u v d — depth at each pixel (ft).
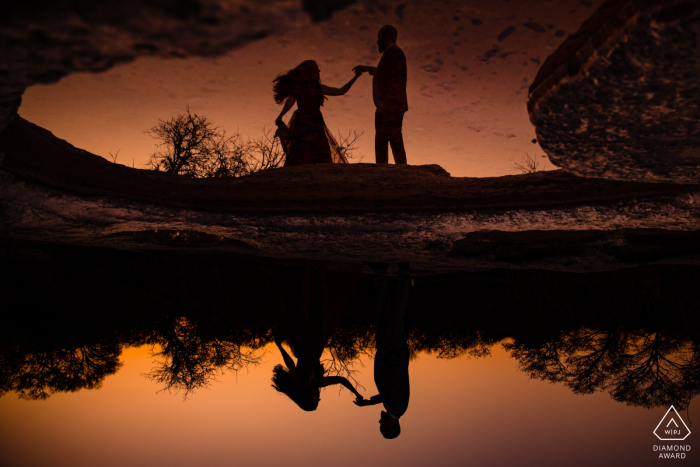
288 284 15.60
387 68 9.48
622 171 4.37
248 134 18.37
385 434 11.71
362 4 2.10
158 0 1.83
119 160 16.93
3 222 7.54
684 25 2.14
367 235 9.59
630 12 2.24
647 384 31.35
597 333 33.27
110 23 2.00
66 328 24.68
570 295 32.48
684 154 3.82
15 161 6.33
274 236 10.09
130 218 8.57
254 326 29.07
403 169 8.76
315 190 8.80
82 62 2.45
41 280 21.06
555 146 3.81
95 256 21.56
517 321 34.76
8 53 2.28
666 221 8.08
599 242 11.89
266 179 8.80
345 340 32.42
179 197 8.59
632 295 30.63
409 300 14.97
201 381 28.89
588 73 2.68
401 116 10.66
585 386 33.63
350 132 14.67
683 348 30.89
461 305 35.94
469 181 8.24
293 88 11.84
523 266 13.66
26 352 24.06
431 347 39.06
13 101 3.22
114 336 28.32
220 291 26.08
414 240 9.86
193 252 15.25
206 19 2.01
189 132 16.16
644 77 2.61
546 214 8.23
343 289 16.02
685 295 28.53
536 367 35.19
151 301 25.73
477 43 7.57
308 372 13.92
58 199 7.30
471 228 9.18
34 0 1.82
